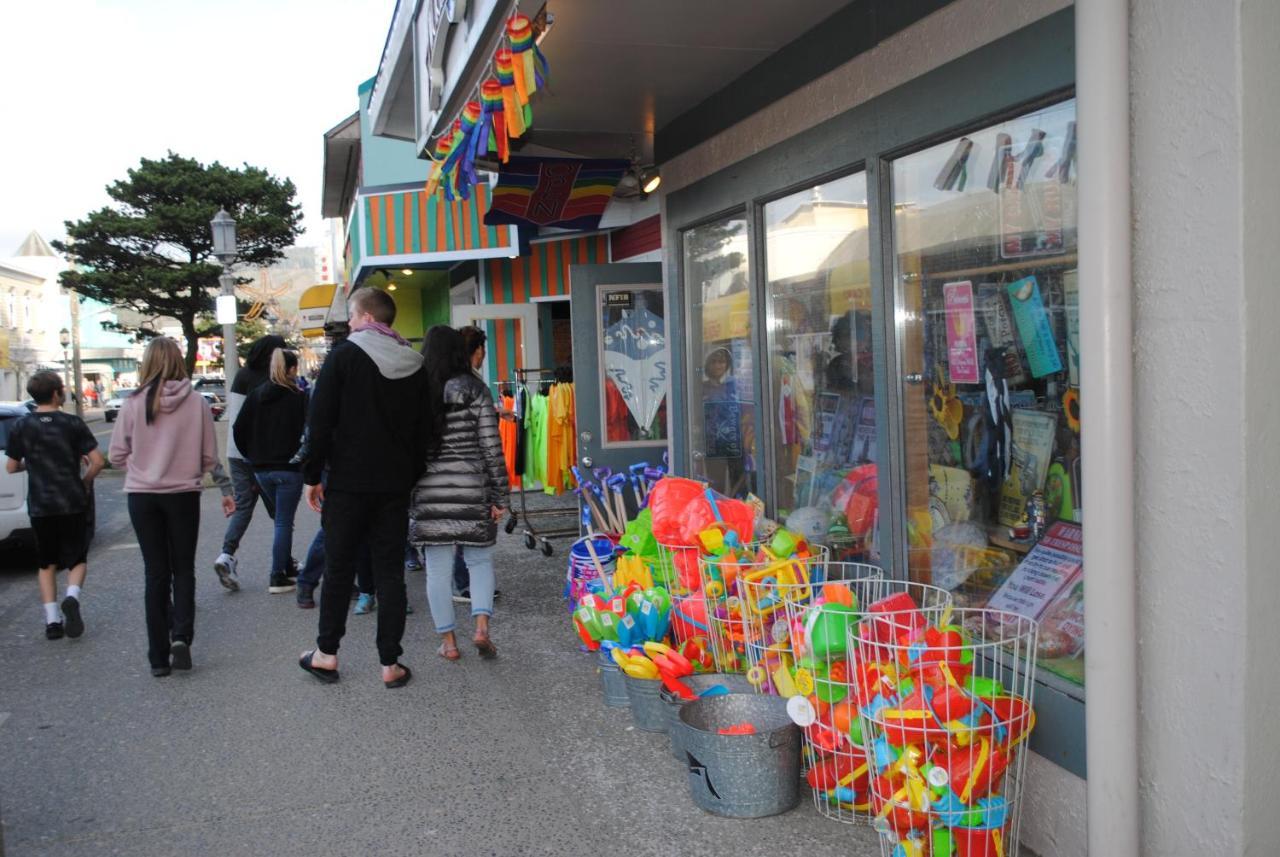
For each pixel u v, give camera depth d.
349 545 5.09
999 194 3.54
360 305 5.18
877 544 4.30
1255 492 2.46
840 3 4.22
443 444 5.32
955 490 3.88
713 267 6.02
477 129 4.66
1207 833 2.56
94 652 5.96
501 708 4.78
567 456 10.22
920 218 3.97
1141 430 2.69
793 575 4.04
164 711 4.88
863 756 3.38
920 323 4.02
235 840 3.53
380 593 5.11
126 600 7.43
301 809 3.77
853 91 4.25
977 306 3.69
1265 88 2.45
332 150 17.39
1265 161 2.45
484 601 5.53
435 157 5.99
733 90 5.35
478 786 3.91
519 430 9.27
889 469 4.14
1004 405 3.61
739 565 4.15
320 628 5.18
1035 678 3.26
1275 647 2.49
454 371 5.34
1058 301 3.32
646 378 8.52
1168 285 2.60
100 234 36.28
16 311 52.97
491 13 3.97
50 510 6.14
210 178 36.75
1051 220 3.31
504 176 6.85
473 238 12.78
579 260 13.50
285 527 7.43
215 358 58.66
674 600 4.52
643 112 6.04
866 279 4.34
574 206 7.36
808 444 4.98
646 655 4.43
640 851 3.34
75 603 6.23
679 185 6.23
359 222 13.15
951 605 3.45
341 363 4.96
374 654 5.73
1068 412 3.33
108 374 69.12
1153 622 2.69
